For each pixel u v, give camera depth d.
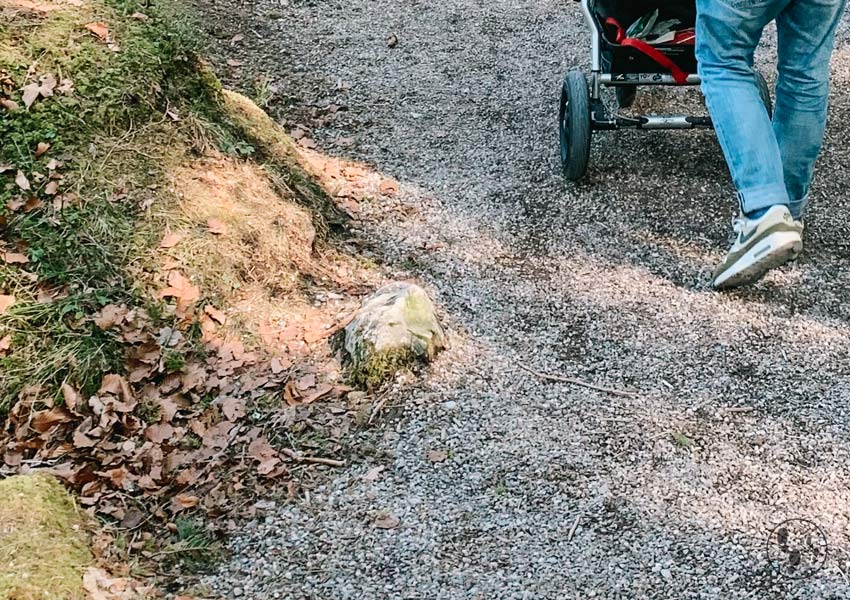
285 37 5.42
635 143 4.45
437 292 3.54
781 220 3.16
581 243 3.82
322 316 3.38
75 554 2.35
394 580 2.45
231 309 3.34
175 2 5.21
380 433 2.92
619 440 2.88
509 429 2.92
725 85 3.23
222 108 4.11
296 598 2.42
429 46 5.39
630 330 3.35
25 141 3.51
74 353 3.06
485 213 4.02
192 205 3.56
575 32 5.53
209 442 2.91
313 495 2.72
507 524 2.61
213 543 2.59
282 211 3.72
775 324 3.36
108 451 2.88
